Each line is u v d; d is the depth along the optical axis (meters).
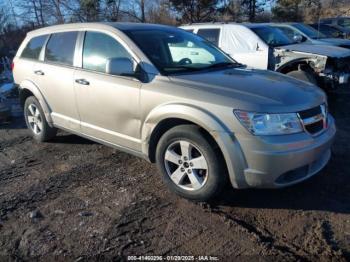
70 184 4.53
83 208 3.96
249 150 3.49
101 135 4.79
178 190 4.02
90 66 4.82
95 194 4.26
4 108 7.45
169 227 3.57
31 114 6.09
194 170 3.88
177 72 4.27
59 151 5.67
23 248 3.33
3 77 13.92
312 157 3.66
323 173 4.57
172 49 4.66
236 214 3.77
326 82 7.94
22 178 4.77
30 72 5.80
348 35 18.86
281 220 3.64
